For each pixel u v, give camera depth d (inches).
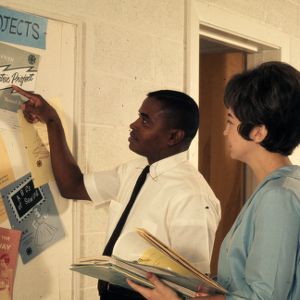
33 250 60.1
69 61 64.4
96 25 68.1
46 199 61.7
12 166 57.8
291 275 38.1
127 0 72.8
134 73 74.0
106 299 58.5
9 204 57.4
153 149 61.7
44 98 61.3
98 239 68.4
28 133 59.5
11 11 57.4
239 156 43.6
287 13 112.6
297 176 40.5
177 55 81.8
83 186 63.6
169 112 60.7
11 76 57.5
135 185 62.2
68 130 64.3
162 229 58.1
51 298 62.3
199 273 39.1
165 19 79.4
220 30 93.4
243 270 41.5
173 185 59.0
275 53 110.3
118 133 71.6
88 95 67.2
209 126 115.4
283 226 37.9
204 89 115.9
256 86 40.7
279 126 40.5
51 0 62.1
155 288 41.6
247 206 42.1
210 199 58.9
